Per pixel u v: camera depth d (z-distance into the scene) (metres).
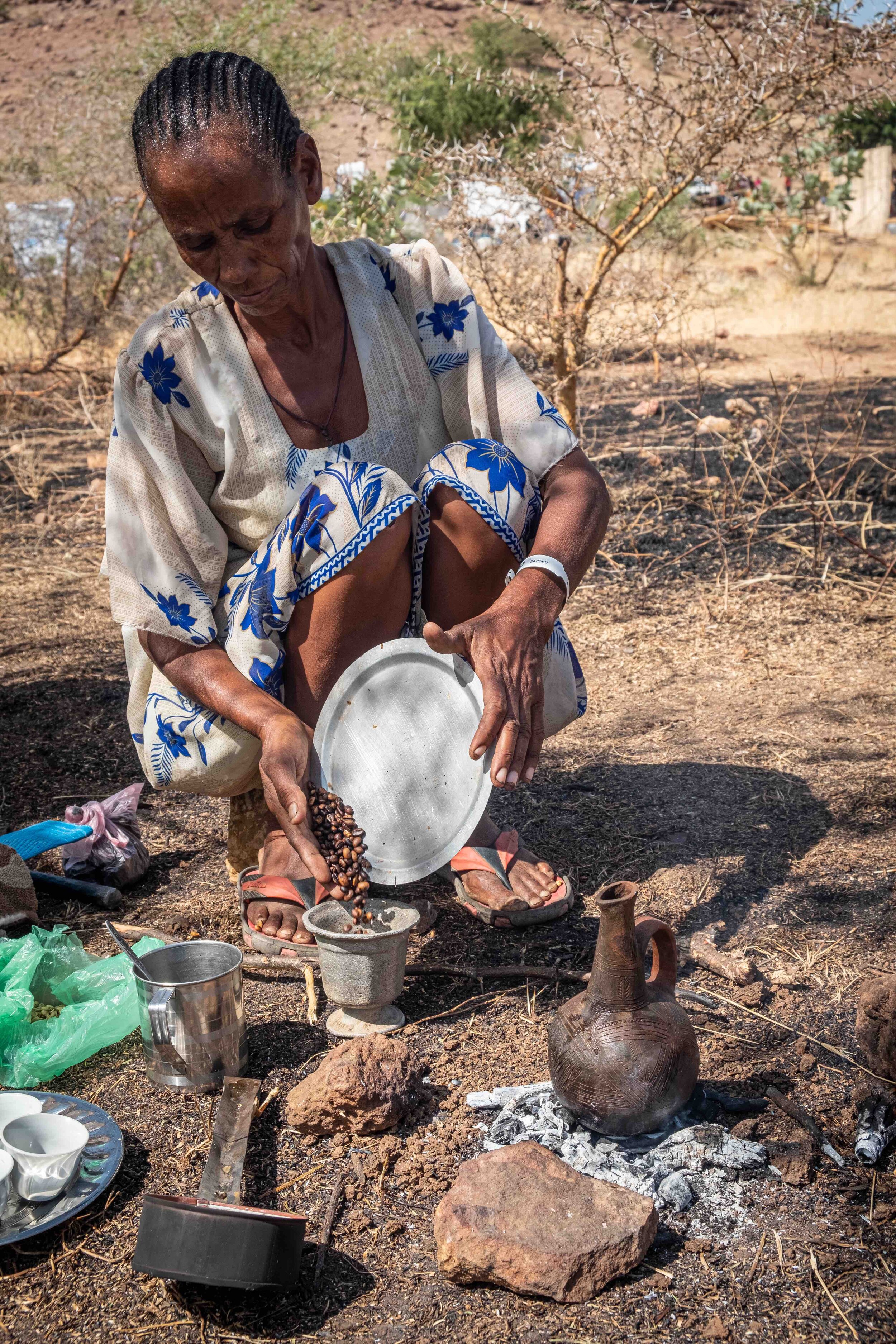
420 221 6.97
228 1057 2.10
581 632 4.51
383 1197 1.83
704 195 9.02
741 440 6.32
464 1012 2.30
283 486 2.46
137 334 2.40
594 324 6.87
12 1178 1.80
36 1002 2.31
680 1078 1.86
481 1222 1.66
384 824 2.35
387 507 2.32
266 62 10.15
